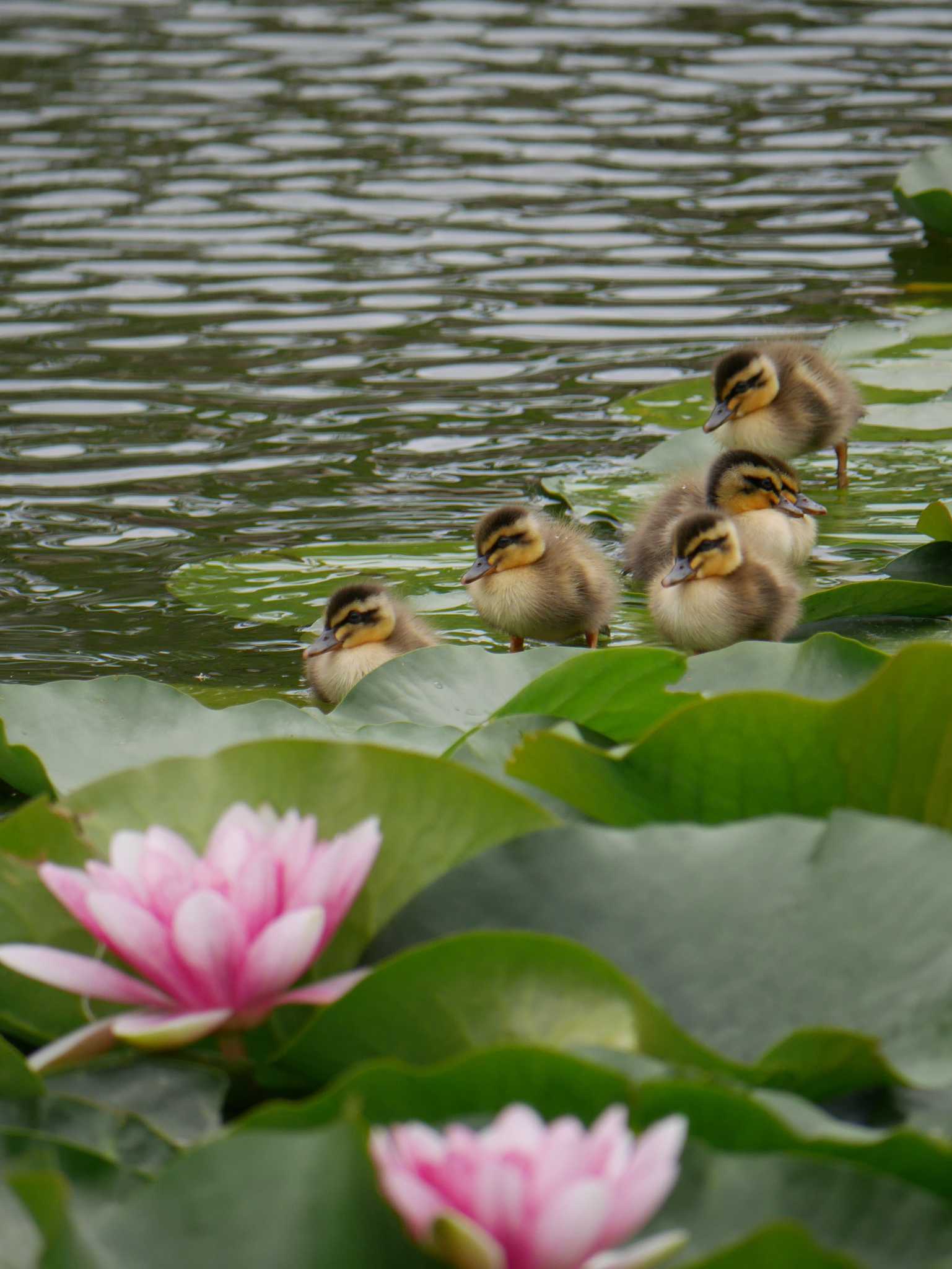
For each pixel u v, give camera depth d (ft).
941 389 58.85
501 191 84.02
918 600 37.73
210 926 14.74
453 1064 13.11
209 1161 12.15
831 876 16.20
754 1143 13.00
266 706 26.68
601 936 16.03
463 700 28.86
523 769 20.24
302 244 76.28
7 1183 12.82
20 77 109.19
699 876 16.47
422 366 61.36
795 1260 10.75
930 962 15.17
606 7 127.75
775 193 83.15
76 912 15.60
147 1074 15.81
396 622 37.76
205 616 40.63
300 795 18.20
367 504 49.03
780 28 119.14
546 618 40.32
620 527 48.85
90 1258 11.59
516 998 14.56
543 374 60.44
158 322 65.98
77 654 38.14
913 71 105.50
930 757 19.15
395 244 76.13
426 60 112.37
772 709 19.07
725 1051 14.90
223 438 54.29
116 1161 13.83
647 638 41.75
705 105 99.14
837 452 51.75
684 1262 11.39
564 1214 10.87
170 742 25.85
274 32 121.90
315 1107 13.15
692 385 58.90
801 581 43.01
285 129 95.96
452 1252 11.00
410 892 17.30
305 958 14.99
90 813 18.49
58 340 64.03
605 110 99.04
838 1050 13.92
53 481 50.47
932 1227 11.68
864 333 63.57
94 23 125.90
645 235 77.05
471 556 45.29
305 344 63.62
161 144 93.04
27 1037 17.11
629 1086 12.97
